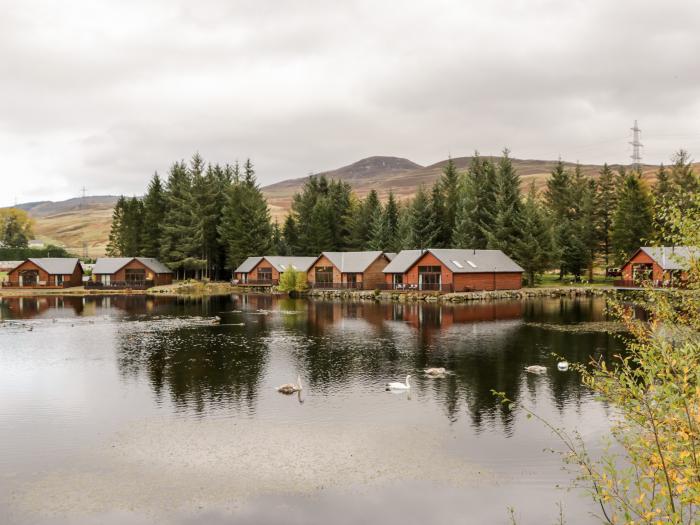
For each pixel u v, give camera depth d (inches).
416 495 789.2
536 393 1251.8
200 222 4825.3
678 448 364.5
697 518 435.8
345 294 3713.1
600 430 1015.0
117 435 1017.5
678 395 354.6
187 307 3179.1
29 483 829.8
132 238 5344.5
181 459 912.9
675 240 483.5
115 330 2228.1
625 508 400.5
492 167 4630.9
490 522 714.8
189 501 775.7
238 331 2183.8
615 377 430.3
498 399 1210.0
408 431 1027.9
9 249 6338.6
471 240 4242.1
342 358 1638.8
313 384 1349.7
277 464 892.0
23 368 1533.0
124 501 775.1
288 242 5497.1
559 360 1576.0
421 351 1728.6
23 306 3287.4
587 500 762.2
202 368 1521.9
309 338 1998.0
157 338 2018.9
